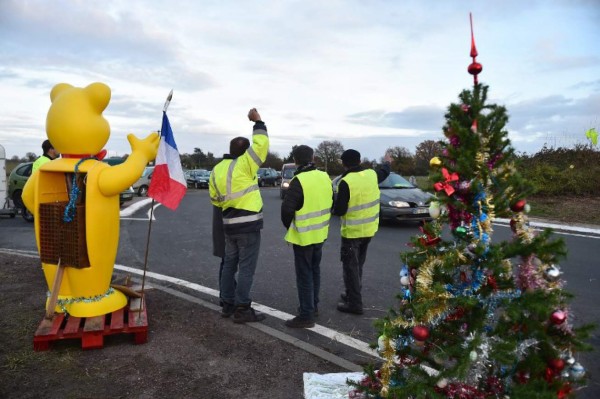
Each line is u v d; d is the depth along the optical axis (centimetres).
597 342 436
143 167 418
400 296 283
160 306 517
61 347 398
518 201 242
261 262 778
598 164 1680
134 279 648
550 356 229
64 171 405
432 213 257
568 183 1530
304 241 454
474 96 247
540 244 232
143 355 387
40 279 611
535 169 1603
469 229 245
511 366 238
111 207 417
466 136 241
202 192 3073
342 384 329
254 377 354
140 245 934
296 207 452
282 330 463
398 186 1257
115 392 327
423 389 239
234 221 461
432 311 239
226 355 391
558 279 238
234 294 486
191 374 356
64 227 406
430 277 246
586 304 555
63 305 415
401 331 261
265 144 458
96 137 417
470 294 245
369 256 821
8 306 498
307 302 465
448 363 287
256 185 473
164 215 1473
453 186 248
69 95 416
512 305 226
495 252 234
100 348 398
